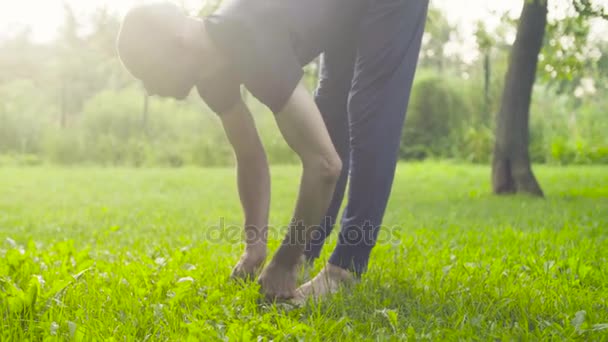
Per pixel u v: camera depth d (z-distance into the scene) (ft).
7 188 40.60
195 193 38.17
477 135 82.79
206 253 11.97
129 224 20.75
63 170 65.67
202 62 7.14
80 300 7.72
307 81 82.89
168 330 6.70
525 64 35.63
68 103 110.52
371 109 8.60
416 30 8.73
